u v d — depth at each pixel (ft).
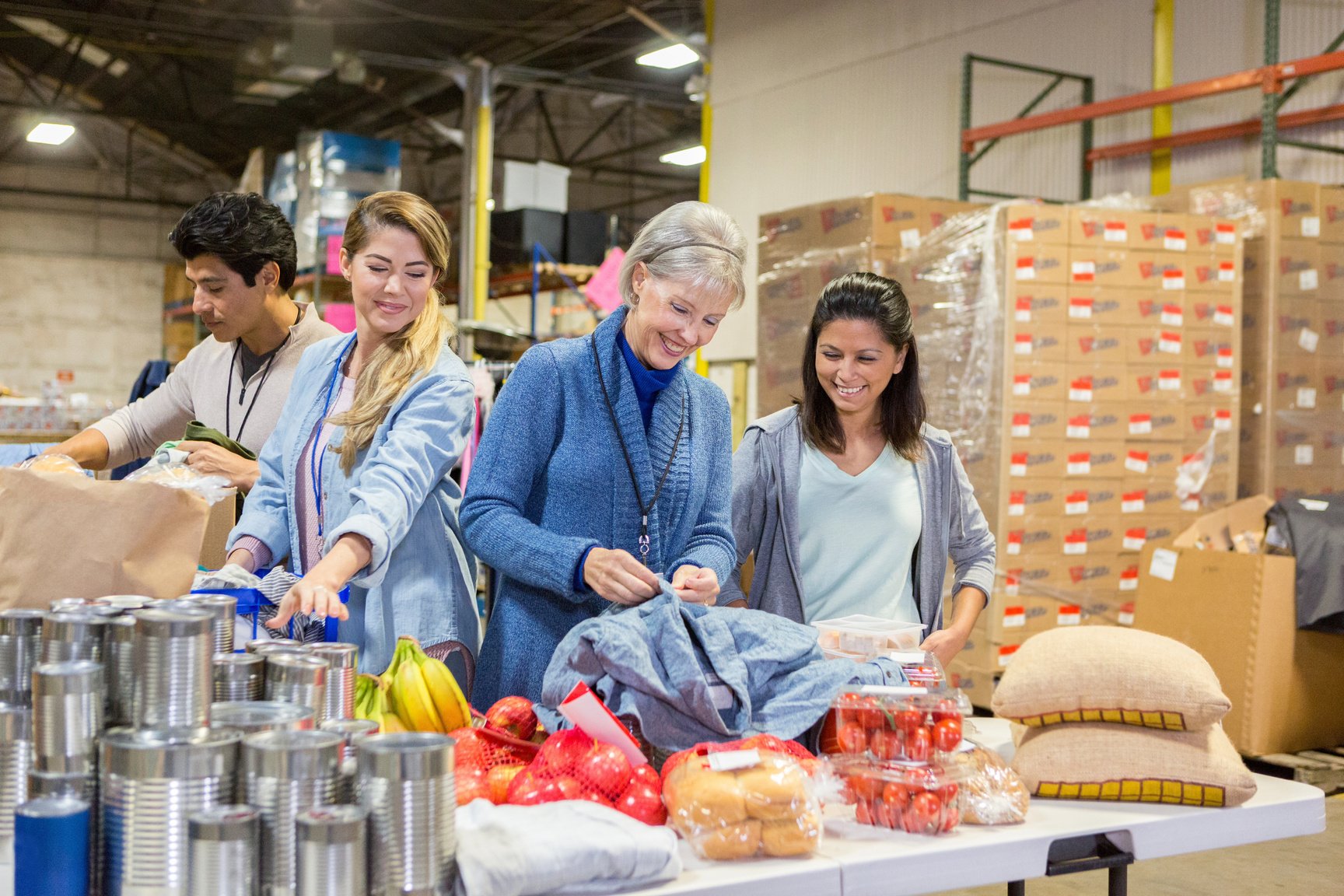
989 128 21.39
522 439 5.49
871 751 4.62
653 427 5.69
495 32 34.73
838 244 16.40
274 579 5.22
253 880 3.24
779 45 27.66
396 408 5.63
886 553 7.26
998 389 14.98
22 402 15.69
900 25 24.59
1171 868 11.33
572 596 5.15
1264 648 12.88
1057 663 5.26
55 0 35.88
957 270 15.52
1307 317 16.75
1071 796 5.03
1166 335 15.75
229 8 34.47
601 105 46.93
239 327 7.58
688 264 5.22
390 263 5.73
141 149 55.88
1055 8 21.62
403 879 3.34
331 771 3.41
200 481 6.41
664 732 4.67
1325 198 16.99
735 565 6.20
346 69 35.37
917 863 4.18
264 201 7.57
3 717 3.75
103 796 3.38
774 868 3.97
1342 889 10.74
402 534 5.32
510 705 4.97
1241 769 4.92
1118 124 20.75
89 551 4.60
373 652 5.64
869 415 7.31
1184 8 19.61
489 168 36.55
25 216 53.93
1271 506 13.92
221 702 4.10
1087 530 15.33
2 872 3.67
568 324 32.42
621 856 3.67
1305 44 18.13
